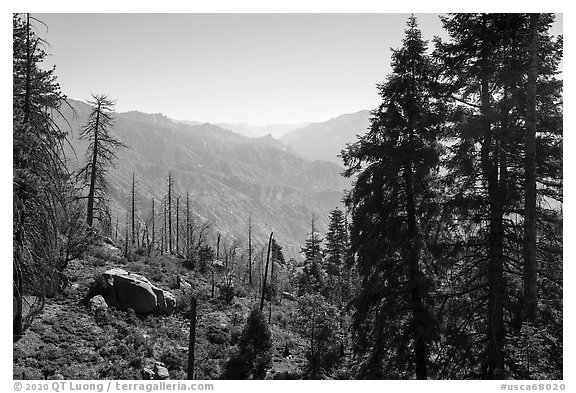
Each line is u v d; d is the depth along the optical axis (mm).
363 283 16234
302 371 26469
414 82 15664
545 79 14039
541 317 12914
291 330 36594
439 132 15320
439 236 15258
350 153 16797
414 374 15945
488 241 14180
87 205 37000
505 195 13633
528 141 12859
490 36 13891
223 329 30547
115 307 27391
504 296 13500
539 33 14016
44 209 15953
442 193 15578
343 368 26406
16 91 16047
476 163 14312
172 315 30359
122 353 23062
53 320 23516
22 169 14156
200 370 24125
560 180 13719
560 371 11211
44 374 18516
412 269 15016
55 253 16812
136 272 34375
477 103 14820
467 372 14094
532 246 12609
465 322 14484
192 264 43125
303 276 46281
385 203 15844
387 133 15938
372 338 15836
